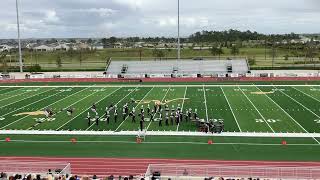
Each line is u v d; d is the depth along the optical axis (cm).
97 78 6838
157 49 14488
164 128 3325
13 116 3859
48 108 4031
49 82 6438
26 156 2677
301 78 6406
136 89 5509
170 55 12300
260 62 9619
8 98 4891
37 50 16362
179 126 3384
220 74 7106
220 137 3038
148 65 7688
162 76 6994
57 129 3353
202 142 2927
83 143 2955
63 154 2708
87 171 2388
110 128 3356
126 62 7831
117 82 6350
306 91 5088
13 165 2355
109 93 5175
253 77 6600
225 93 5031
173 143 2914
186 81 6341
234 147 2794
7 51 16275
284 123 3412
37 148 2856
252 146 2808
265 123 3422
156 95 4934
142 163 2506
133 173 2345
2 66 9244
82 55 13212
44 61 11694
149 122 3531
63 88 5719
